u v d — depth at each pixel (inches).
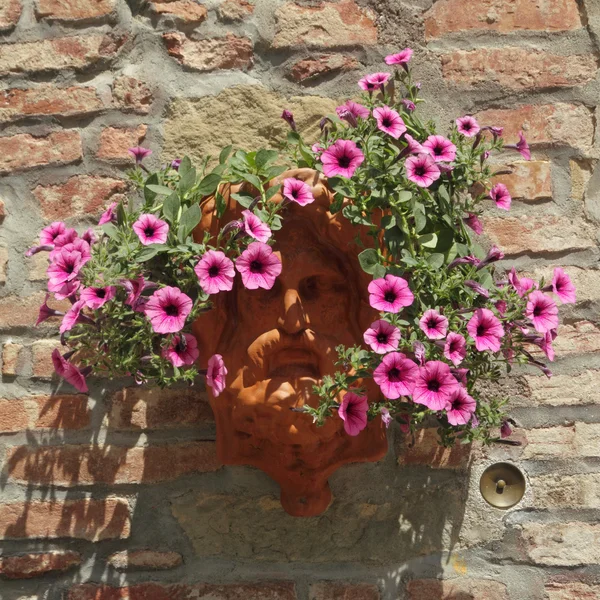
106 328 56.4
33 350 68.2
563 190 70.1
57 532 66.6
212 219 59.1
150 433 67.6
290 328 57.4
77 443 67.4
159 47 70.1
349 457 61.7
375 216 58.7
